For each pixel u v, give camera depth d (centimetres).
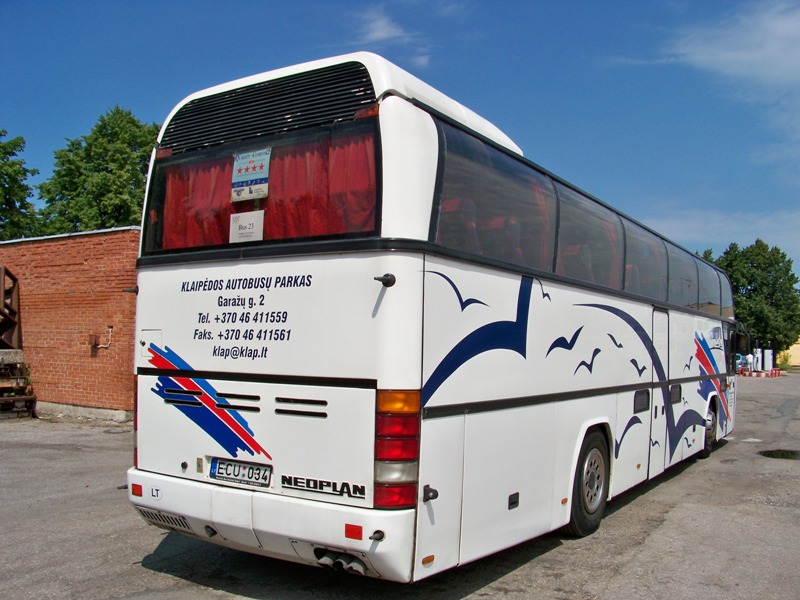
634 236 808
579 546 629
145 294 532
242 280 478
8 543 600
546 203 595
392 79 454
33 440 1140
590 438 663
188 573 530
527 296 545
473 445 468
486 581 530
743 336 1398
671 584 532
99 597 478
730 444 1325
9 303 1465
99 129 3769
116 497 768
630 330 771
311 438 435
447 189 457
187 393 499
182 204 528
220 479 477
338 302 432
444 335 440
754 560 596
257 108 502
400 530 401
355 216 436
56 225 3569
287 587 504
